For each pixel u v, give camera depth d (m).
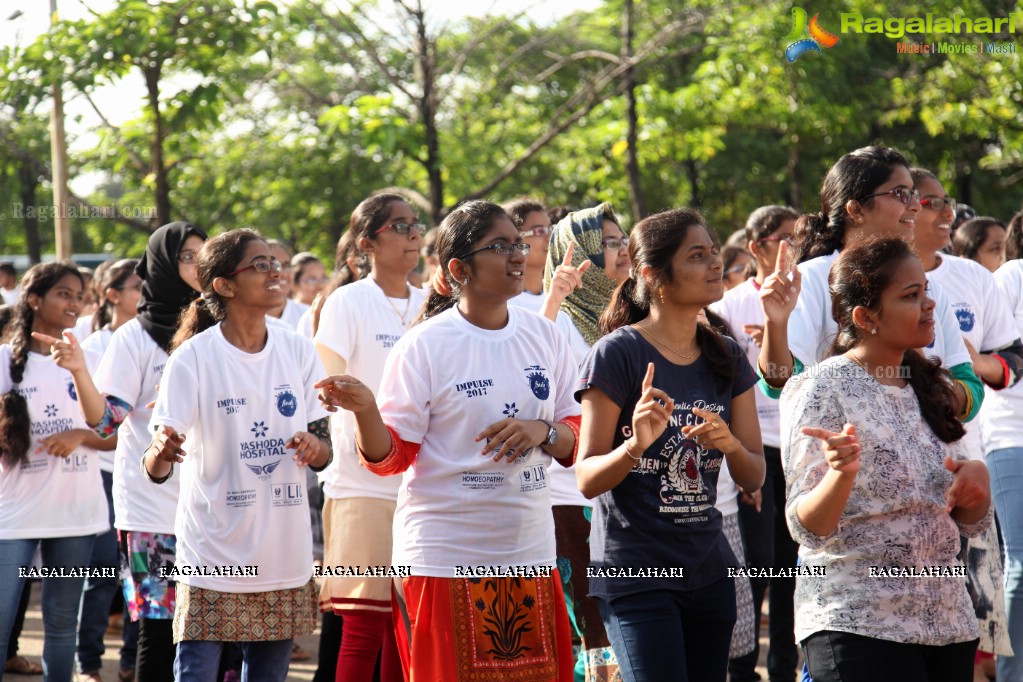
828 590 3.72
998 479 5.67
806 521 3.64
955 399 3.94
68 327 5.90
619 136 15.30
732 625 4.19
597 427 4.05
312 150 16.22
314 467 4.84
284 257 9.44
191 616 4.63
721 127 15.81
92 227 19.02
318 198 17.17
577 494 5.20
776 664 6.20
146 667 5.26
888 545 3.66
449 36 14.91
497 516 4.21
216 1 11.34
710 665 4.15
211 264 4.71
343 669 5.33
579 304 5.60
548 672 4.29
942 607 3.68
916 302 3.72
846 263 3.82
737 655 5.45
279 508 4.72
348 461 5.46
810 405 3.75
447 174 13.54
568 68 17.00
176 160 13.41
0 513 5.74
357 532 5.41
